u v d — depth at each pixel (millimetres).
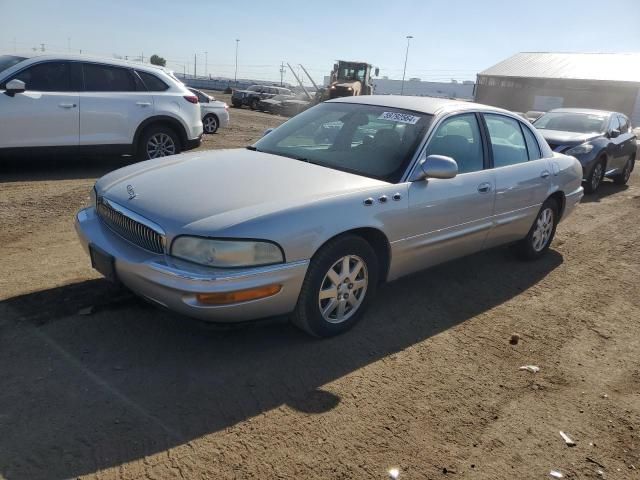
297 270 3240
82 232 3648
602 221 8258
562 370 3643
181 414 2832
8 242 5191
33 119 7773
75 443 2559
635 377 3629
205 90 65250
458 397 3219
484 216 4609
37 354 3250
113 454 2512
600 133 10836
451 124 4402
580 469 2709
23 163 9164
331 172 3875
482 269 5480
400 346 3754
